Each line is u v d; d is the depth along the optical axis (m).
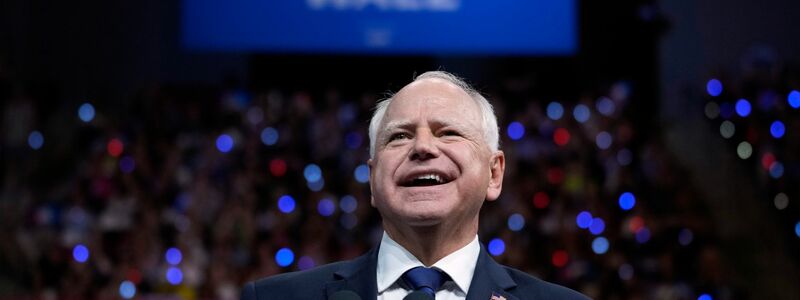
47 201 11.48
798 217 11.17
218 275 9.46
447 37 13.64
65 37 15.54
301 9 13.69
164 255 9.93
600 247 9.92
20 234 10.68
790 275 10.83
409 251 2.51
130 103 14.23
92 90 15.49
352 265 2.56
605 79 14.70
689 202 10.79
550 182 10.98
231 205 10.59
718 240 10.78
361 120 12.62
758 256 11.02
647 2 14.56
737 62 14.17
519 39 13.72
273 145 11.81
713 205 11.77
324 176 11.50
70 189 11.68
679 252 9.70
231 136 11.98
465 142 2.48
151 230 10.35
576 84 14.97
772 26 14.16
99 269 9.81
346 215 10.74
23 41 15.30
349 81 15.67
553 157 11.54
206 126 12.61
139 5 15.77
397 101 2.54
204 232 10.25
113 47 15.65
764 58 12.87
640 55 14.61
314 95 15.66
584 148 11.77
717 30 14.30
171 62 15.73
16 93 13.31
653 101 14.42
